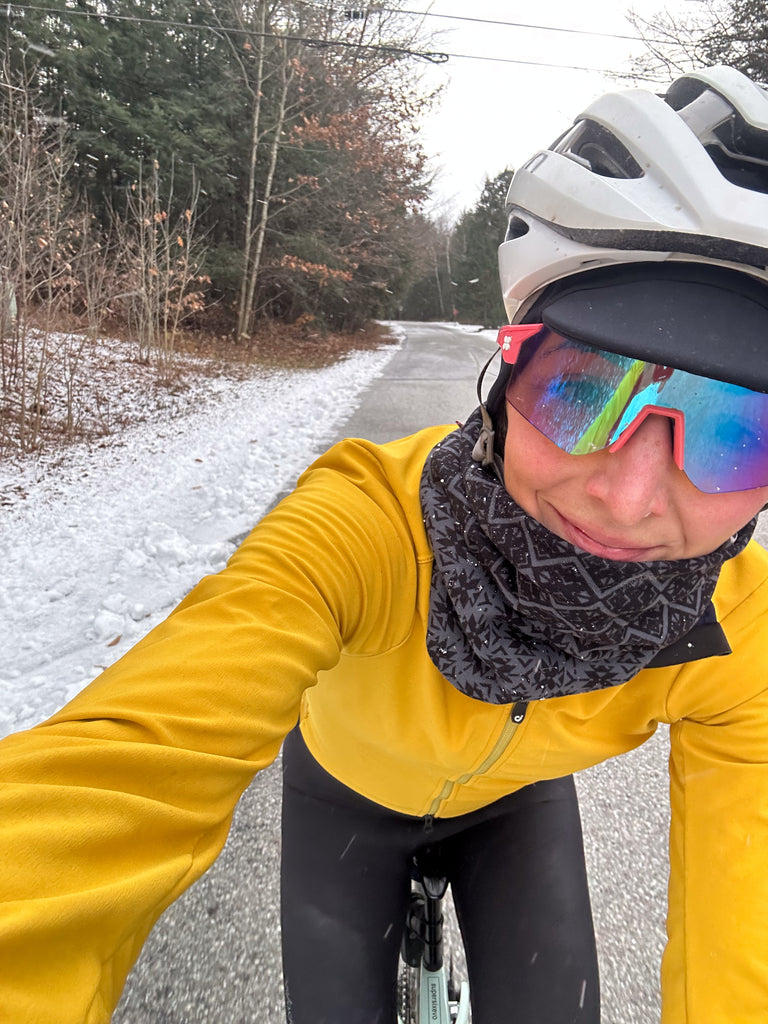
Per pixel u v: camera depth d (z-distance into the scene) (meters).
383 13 19.81
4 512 5.45
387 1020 1.12
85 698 0.71
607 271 0.79
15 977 0.49
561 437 0.78
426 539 0.96
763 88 0.92
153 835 0.62
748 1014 0.83
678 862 1.02
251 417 9.70
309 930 1.18
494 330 37.03
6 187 8.66
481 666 0.92
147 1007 1.69
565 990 1.07
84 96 16.64
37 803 0.56
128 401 10.03
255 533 0.96
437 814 1.26
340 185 20.81
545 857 1.21
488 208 44.25
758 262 0.73
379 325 35.53
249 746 0.73
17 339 8.51
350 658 1.03
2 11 14.49
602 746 1.07
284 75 17.83
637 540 0.79
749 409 0.74
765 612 0.99
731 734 0.99
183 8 17.44
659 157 0.80
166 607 3.91
